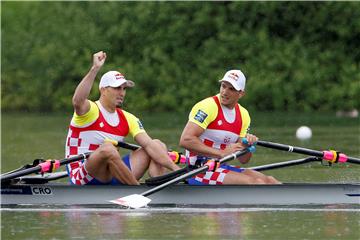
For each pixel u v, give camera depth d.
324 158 47.97
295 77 137.12
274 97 137.38
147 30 144.50
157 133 92.25
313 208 44.62
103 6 146.75
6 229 39.66
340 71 137.50
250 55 139.00
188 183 47.25
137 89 142.50
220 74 139.50
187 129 45.84
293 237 37.56
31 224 40.78
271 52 138.50
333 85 136.88
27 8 153.38
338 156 47.94
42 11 151.62
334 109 137.00
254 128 101.25
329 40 139.00
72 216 42.75
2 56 152.50
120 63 144.00
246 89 137.50
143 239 37.19
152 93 142.62
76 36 147.62
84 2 148.88
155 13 144.50
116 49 145.62
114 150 44.53
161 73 142.50
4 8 154.62
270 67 138.00
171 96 141.25
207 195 45.50
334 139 84.12
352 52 138.38
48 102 151.00
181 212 43.72
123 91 46.12
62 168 64.19
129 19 145.38
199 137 46.44
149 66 143.12
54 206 45.41
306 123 111.19
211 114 45.84
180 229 39.34
